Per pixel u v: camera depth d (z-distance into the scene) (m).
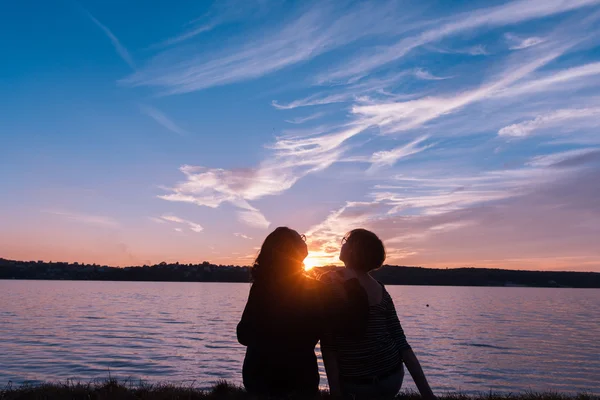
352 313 4.12
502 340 40.91
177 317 59.06
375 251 4.29
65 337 36.00
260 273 4.41
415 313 74.62
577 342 40.25
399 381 4.28
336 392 4.22
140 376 21.11
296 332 4.31
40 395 5.59
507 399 7.06
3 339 34.03
